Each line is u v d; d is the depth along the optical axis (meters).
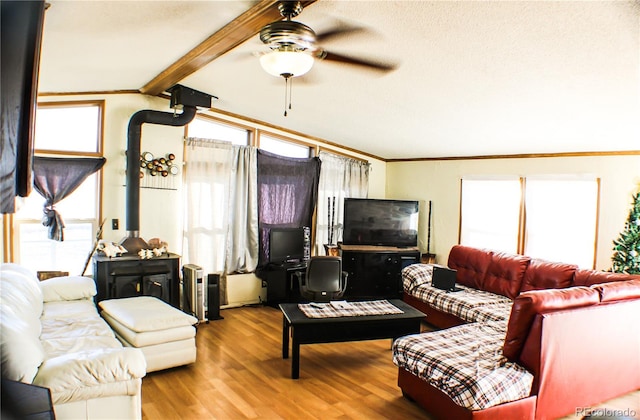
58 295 3.79
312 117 5.12
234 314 5.20
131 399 2.36
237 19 2.59
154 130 4.91
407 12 2.36
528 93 3.25
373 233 6.23
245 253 5.57
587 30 2.24
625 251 3.96
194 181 5.12
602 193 4.43
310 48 2.37
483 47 2.62
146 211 4.87
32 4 1.37
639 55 2.41
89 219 4.60
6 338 2.05
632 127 3.64
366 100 4.13
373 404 3.04
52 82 3.92
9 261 4.11
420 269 5.10
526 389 2.62
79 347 2.77
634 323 3.14
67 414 2.21
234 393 3.14
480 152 5.48
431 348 2.98
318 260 4.20
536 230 5.00
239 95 4.63
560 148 4.65
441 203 6.19
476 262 4.95
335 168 6.39
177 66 3.57
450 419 2.62
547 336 2.65
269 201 5.75
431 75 3.22
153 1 2.32
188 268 4.86
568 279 3.96
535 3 2.08
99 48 3.09
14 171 1.41
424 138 5.23
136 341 3.26
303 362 3.78
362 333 3.62
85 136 4.56
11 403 1.96
